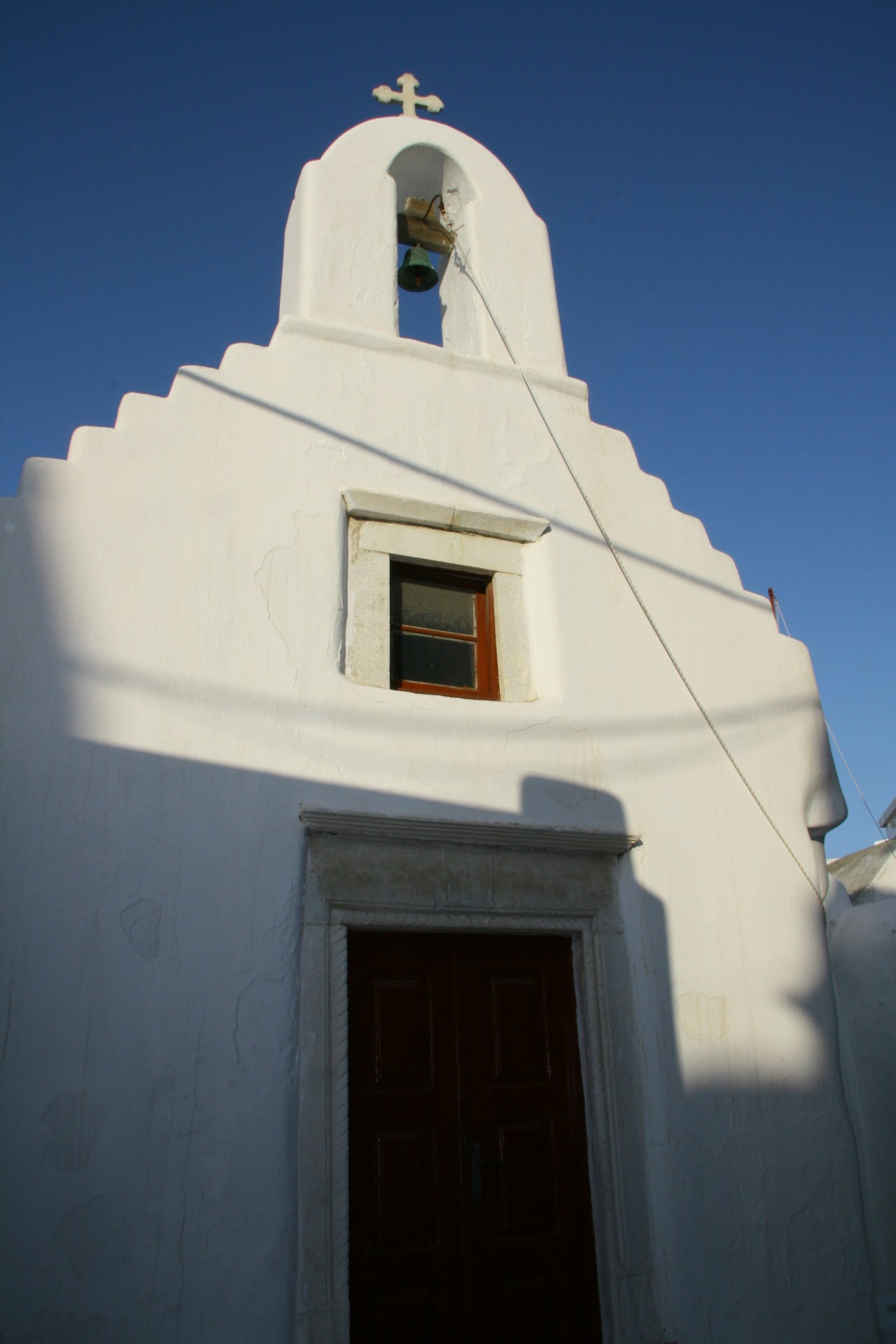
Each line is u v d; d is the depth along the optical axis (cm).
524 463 534
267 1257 340
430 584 508
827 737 560
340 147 584
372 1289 371
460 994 425
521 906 436
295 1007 376
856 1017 518
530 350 576
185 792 391
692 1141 424
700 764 504
